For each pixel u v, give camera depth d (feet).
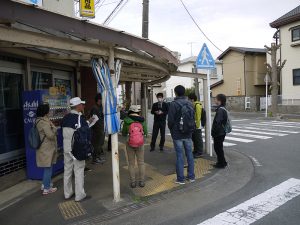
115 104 16.88
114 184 17.02
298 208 15.30
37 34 13.29
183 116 19.66
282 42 82.38
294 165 24.44
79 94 31.94
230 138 41.14
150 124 68.08
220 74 134.31
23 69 24.20
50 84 28.09
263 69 105.19
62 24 12.94
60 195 18.49
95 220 14.80
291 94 80.64
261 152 30.63
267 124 57.98
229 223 13.87
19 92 24.16
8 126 22.94
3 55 21.95
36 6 11.82
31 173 21.66
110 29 15.30
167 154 29.27
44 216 15.46
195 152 28.14
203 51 27.86
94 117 24.58
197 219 14.49
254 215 14.66
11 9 11.15
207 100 28.94
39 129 18.28
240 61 105.70
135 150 19.63
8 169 22.40
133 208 16.14
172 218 14.75
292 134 42.27
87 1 24.47
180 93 20.29
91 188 19.52
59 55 23.26
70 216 15.31
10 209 16.63
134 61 19.77
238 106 105.50
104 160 27.02
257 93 106.63
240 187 19.25
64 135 17.57
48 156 18.44
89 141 17.17
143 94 45.52
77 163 17.17
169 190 18.76
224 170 23.32
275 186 19.08
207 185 19.84
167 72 29.50
